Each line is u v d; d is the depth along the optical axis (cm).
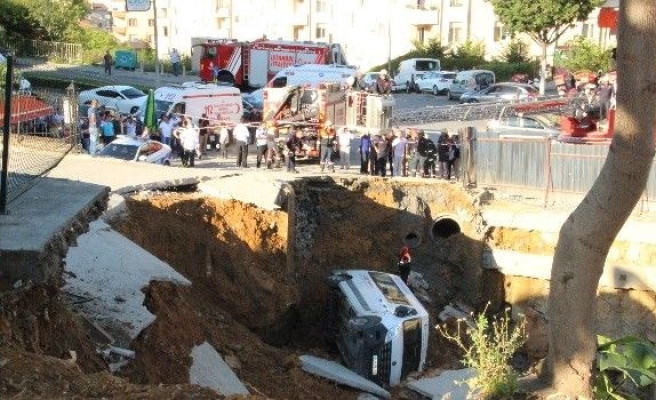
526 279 3772
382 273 3444
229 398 1406
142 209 3097
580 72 7838
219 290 3178
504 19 7938
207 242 3194
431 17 9875
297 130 4931
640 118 1570
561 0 7619
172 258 3089
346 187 3844
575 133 4462
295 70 6738
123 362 1903
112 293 2159
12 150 2214
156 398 1362
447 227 3975
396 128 5094
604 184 1641
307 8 10650
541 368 1798
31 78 7762
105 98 6294
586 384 1736
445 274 3916
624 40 1563
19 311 1609
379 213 3878
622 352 1802
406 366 3084
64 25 10731
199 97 5481
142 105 5731
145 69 10031
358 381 2938
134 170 3609
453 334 3566
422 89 8594
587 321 1731
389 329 2995
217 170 3934
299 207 3681
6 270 1617
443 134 4322
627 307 3562
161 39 12725
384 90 5584
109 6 15825
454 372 3166
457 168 4244
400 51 10081
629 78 1566
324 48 8069
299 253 3616
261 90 6931
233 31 11444
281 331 3356
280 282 3353
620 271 3534
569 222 1716
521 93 7312
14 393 1308
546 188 3847
